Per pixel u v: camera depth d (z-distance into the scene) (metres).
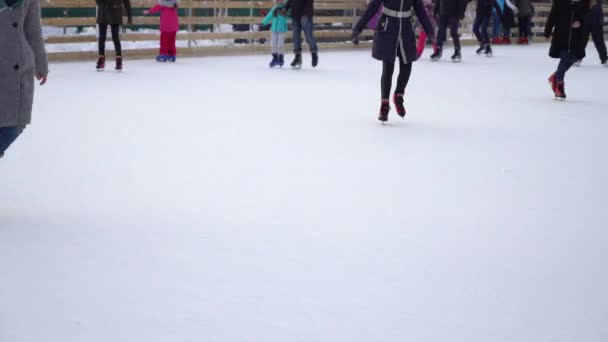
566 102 10.53
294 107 9.17
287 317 3.05
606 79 14.34
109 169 5.52
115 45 12.73
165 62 15.04
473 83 12.73
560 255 3.98
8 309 3.04
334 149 6.59
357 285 3.43
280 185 5.25
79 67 13.34
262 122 7.91
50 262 3.59
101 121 7.53
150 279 3.42
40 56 4.34
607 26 32.03
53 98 9.07
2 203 4.56
